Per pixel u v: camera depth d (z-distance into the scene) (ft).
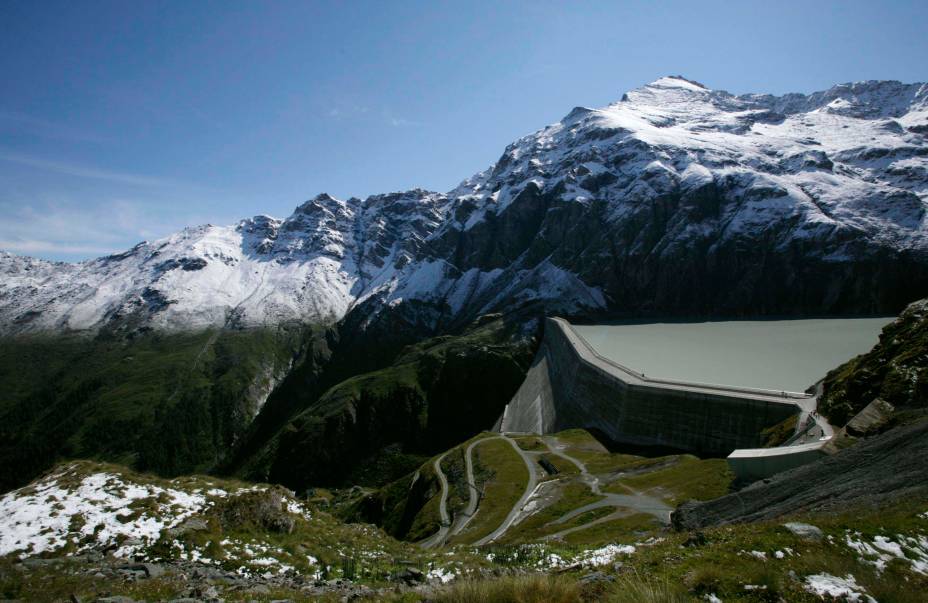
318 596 76.89
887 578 64.80
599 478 322.14
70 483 121.90
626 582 56.03
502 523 281.74
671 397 407.23
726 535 78.74
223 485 135.95
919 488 112.27
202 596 74.38
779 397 360.07
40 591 75.15
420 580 94.99
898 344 261.44
